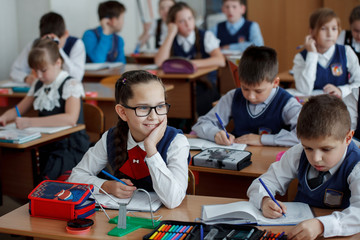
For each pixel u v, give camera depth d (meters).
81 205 1.45
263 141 2.29
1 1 5.64
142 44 6.55
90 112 2.97
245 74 2.29
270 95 2.41
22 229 1.39
